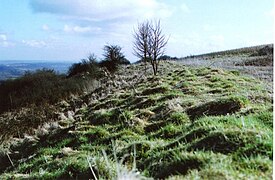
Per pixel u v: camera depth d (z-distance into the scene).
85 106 17.34
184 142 5.95
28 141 11.32
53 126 12.87
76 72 35.44
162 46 24.58
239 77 17.19
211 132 5.40
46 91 25.64
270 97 9.19
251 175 3.87
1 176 7.45
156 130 8.35
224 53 48.91
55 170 6.49
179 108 9.54
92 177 5.47
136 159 6.16
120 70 35.31
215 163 4.35
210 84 14.05
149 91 13.70
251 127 5.59
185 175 4.30
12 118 17.70
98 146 7.89
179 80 17.00
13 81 30.03
